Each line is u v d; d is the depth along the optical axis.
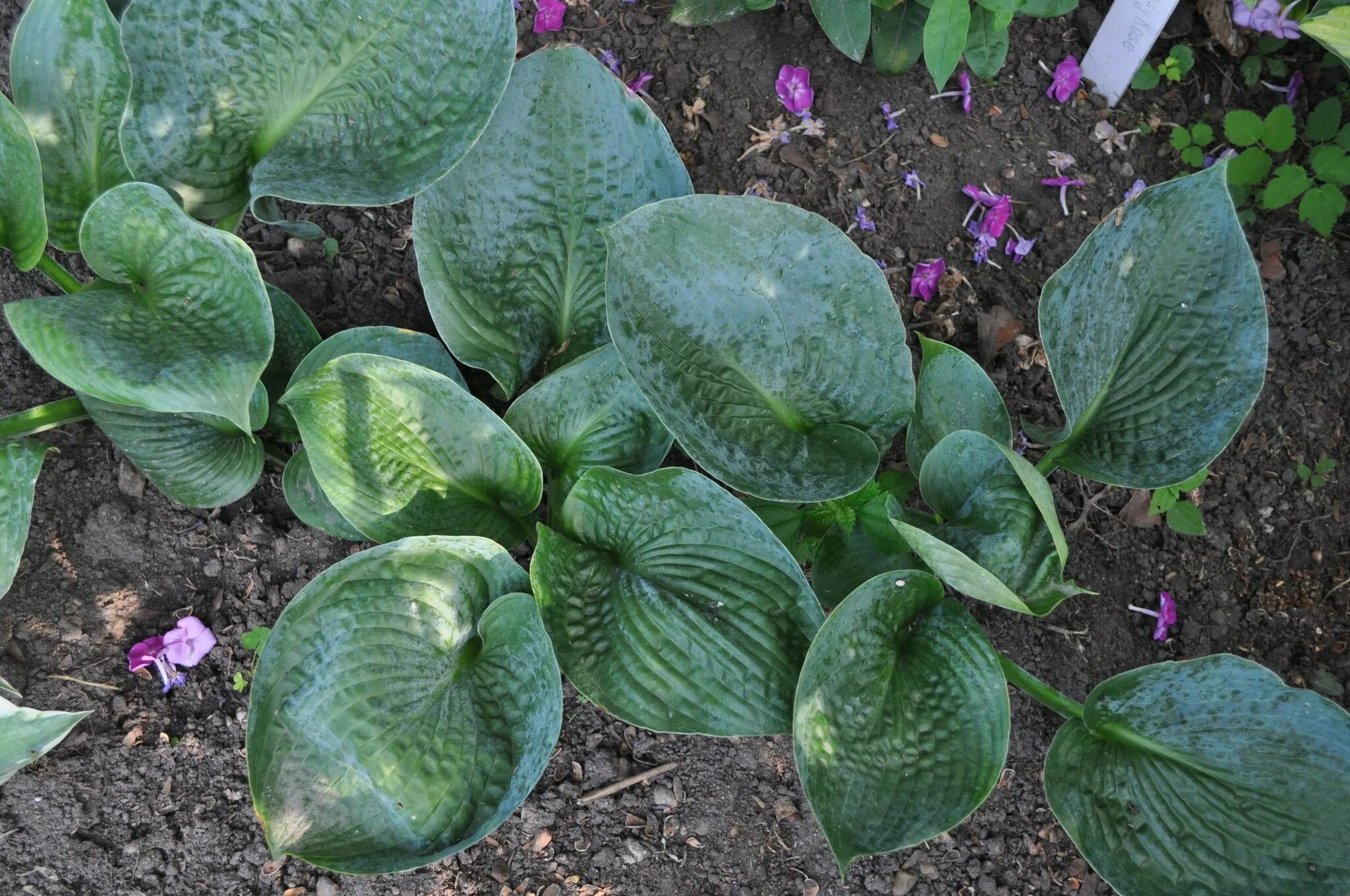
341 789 1.64
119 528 2.13
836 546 2.06
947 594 2.29
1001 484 1.87
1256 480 2.40
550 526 2.04
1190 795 1.80
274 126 1.84
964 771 1.72
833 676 1.69
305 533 2.19
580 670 1.72
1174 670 1.80
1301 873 1.74
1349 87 2.56
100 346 1.60
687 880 2.13
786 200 2.42
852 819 1.68
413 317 2.32
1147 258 1.89
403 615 1.72
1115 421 1.98
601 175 1.97
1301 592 2.35
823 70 2.50
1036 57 2.57
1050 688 2.05
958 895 2.14
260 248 2.29
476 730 1.73
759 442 1.86
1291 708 1.76
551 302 2.05
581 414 1.93
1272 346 2.46
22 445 1.85
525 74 1.91
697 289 1.77
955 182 2.46
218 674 2.13
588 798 2.13
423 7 1.77
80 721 2.06
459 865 2.09
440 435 1.81
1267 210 2.53
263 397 1.86
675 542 1.81
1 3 2.36
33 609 2.08
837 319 1.80
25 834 2.02
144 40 1.68
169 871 2.05
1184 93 2.58
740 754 2.17
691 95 2.47
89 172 1.93
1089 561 2.33
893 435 1.92
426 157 1.85
